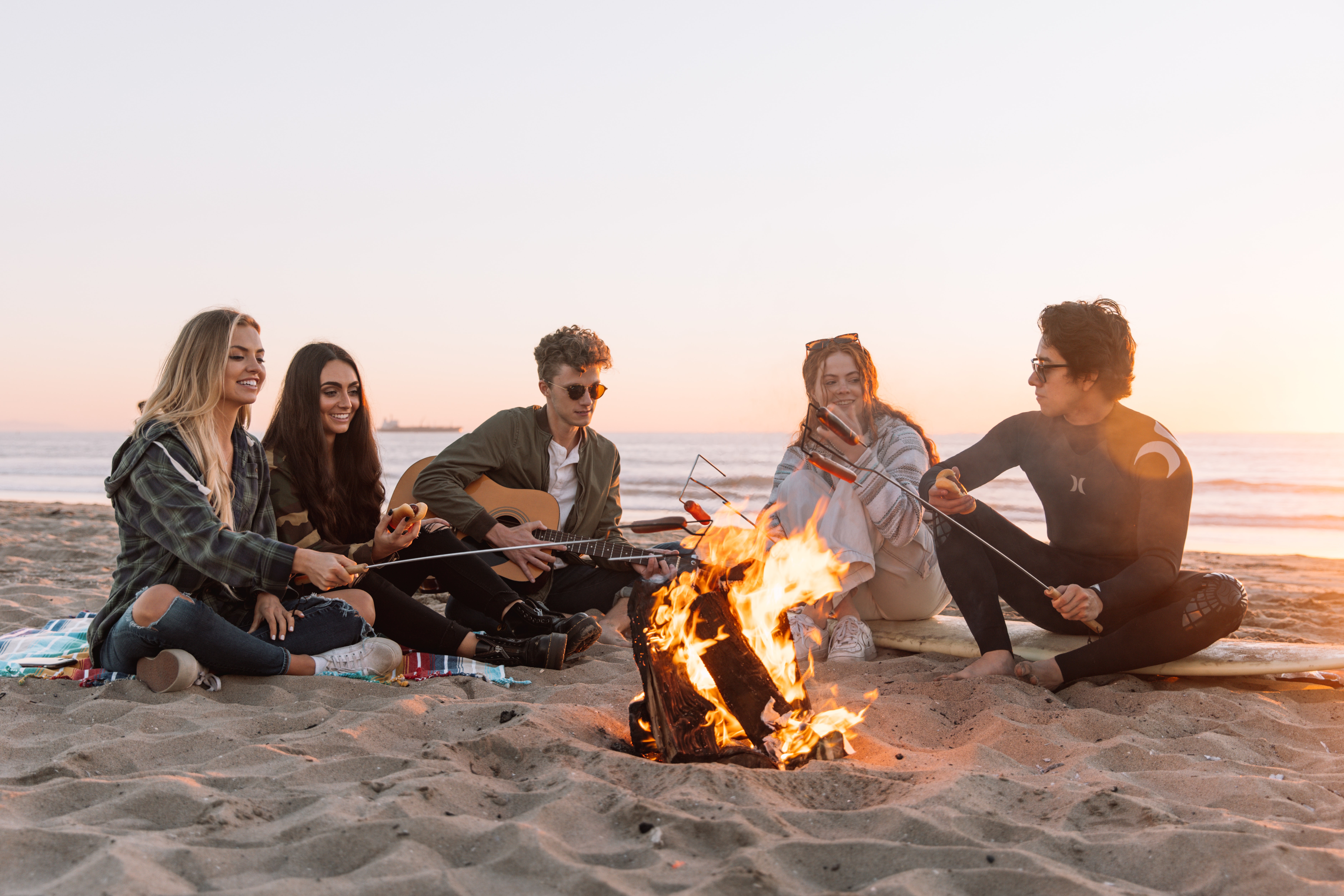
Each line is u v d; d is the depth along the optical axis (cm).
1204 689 326
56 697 294
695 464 358
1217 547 1284
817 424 370
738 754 236
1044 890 169
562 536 407
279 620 312
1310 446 6097
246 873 171
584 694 308
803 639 368
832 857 182
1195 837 187
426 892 163
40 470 4359
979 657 363
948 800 210
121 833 184
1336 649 338
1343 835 193
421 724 268
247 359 303
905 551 385
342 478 362
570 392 405
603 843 190
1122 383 329
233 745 245
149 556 302
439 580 366
